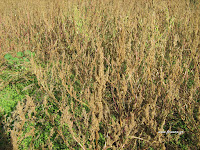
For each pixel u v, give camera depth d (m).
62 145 2.73
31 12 6.00
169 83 2.82
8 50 5.27
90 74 3.16
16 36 5.57
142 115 2.70
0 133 2.75
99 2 6.33
